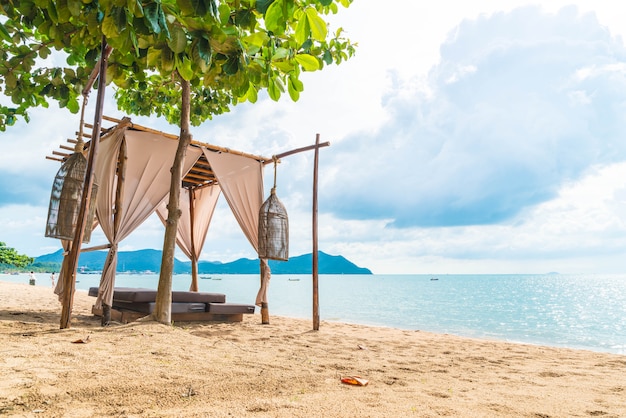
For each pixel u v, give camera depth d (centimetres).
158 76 877
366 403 259
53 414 209
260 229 870
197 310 802
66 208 602
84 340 411
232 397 260
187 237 1162
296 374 354
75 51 414
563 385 390
